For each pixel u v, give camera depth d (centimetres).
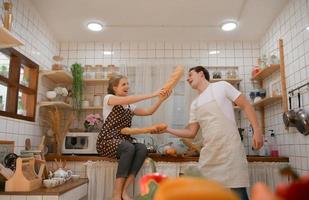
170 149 263
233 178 171
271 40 299
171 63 340
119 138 204
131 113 215
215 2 250
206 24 295
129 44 346
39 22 281
